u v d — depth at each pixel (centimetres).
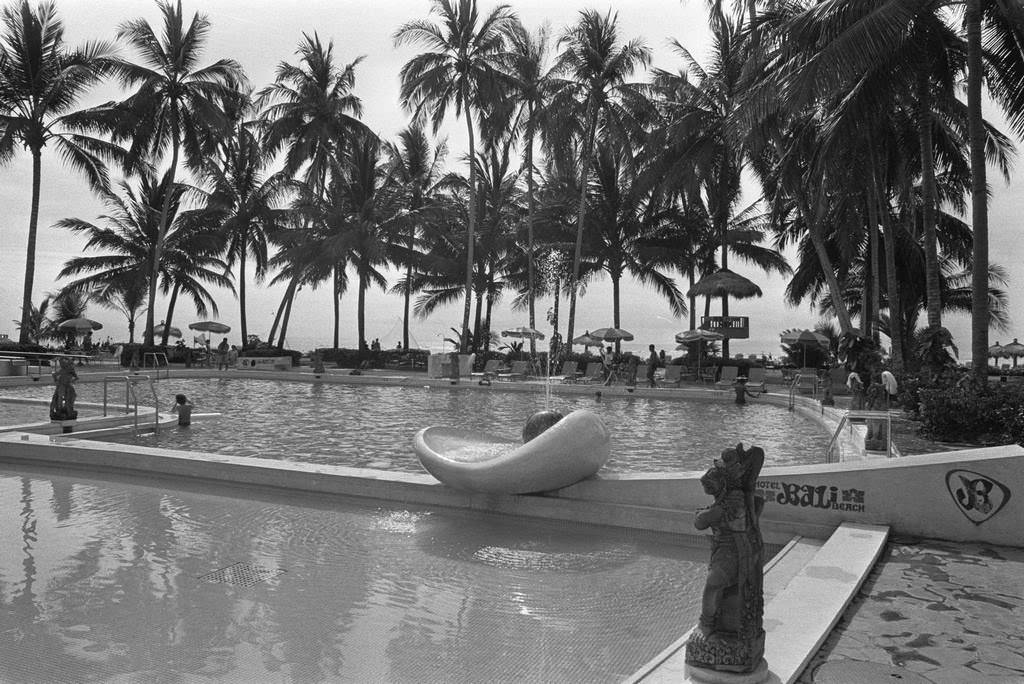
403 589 511
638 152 3469
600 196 3575
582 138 3247
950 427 1185
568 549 616
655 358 2606
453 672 382
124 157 3428
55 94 3120
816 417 1667
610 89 3278
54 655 395
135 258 4069
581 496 695
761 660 336
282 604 477
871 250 2800
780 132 2284
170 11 3369
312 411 1780
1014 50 1503
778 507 645
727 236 3341
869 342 2092
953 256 3038
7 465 951
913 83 1722
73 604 472
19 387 2370
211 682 365
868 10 1398
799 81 1401
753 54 2094
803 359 3231
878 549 544
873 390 1375
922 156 1759
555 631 439
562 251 3666
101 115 3228
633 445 1283
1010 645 388
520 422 1595
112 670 377
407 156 4281
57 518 696
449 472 706
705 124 2961
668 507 659
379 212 3700
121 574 533
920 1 1323
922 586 481
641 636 434
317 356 3098
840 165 2059
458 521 703
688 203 3591
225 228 3947
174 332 4788
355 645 414
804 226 3262
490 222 4044
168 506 748
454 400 2127
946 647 385
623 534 662
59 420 1215
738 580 329
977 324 1356
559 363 3225
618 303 3575
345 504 763
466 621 453
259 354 3784
